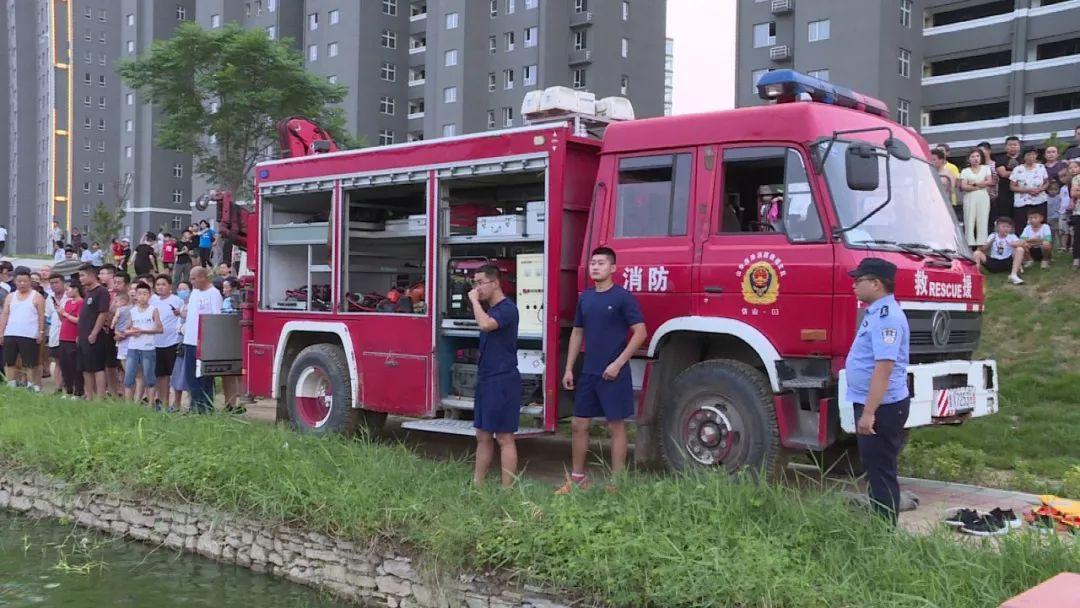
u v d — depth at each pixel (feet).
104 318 41.55
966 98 139.54
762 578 15.06
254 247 34.55
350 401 30.40
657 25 192.44
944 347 22.93
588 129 27.68
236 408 36.86
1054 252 43.83
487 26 188.96
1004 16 135.74
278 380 32.96
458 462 25.62
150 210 242.37
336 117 148.77
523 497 19.81
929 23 145.07
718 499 18.12
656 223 24.31
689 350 24.59
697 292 23.27
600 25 181.78
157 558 23.90
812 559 15.97
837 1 135.44
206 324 34.86
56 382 49.55
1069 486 24.32
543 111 26.96
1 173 325.21
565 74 183.32
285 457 24.73
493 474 26.20
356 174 30.42
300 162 32.50
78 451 27.73
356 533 20.35
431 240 28.22
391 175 29.40
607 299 22.67
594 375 22.71
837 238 21.38
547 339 25.07
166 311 39.58
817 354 21.45
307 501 21.72
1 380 47.26
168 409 34.88
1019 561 14.94
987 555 15.39
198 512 23.90
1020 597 10.78
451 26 189.06
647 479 20.61
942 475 26.76
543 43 179.73
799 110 22.34
